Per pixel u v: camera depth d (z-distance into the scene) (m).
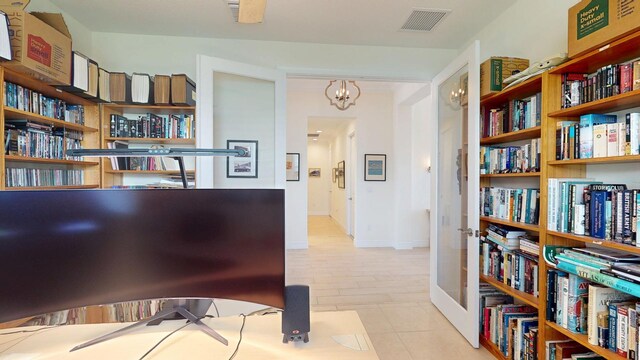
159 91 2.61
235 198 1.05
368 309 2.91
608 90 1.45
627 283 1.24
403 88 5.12
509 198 2.18
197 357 0.96
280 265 1.06
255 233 1.06
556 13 2.03
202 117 2.50
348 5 2.43
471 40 2.99
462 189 2.55
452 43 3.10
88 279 0.97
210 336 1.08
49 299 0.93
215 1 2.39
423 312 2.84
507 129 2.24
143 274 1.02
